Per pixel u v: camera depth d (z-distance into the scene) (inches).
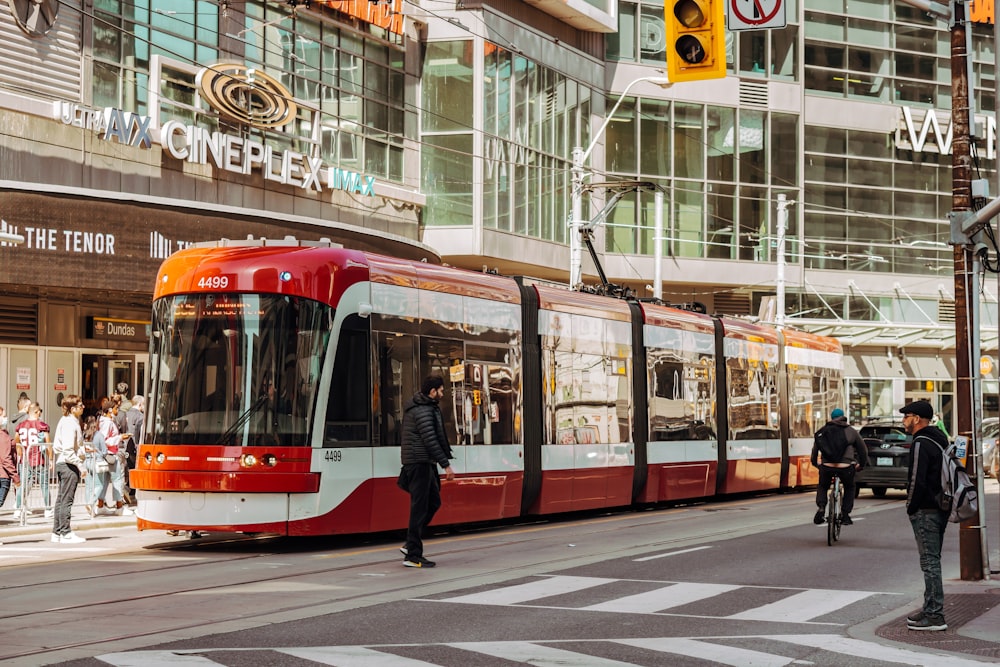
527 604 522.3
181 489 707.4
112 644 414.9
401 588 565.0
